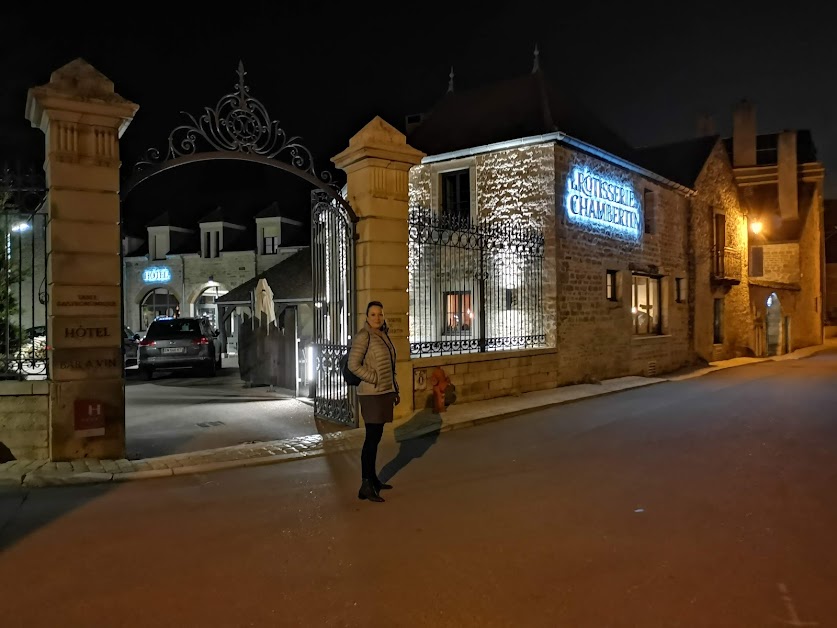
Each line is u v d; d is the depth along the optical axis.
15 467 6.66
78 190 7.02
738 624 3.48
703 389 14.38
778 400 12.45
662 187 18.67
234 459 7.24
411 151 9.49
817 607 3.67
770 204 31.30
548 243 13.68
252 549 4.62
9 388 6.91
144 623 3.54
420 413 10.11
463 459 7.48
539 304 13.75
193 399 11.99
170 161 7.70
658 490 6.10
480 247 12.14
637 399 12.62
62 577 4.15
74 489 6.22
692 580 4.04
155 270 32.81
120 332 7.25
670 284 19.08
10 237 7.59
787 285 29.47
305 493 6.08
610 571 4.19
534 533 4.92
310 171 8.95
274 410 10.60
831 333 40.69
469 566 4.29
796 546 4.62
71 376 7.02
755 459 7.37
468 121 16.25
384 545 4.69
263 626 3.50
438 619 3.57
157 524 5.18
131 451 7.72
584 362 14.59
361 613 3.64
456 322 13.93
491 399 11.81
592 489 6.15
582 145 14.12
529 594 3.86
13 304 8.23
